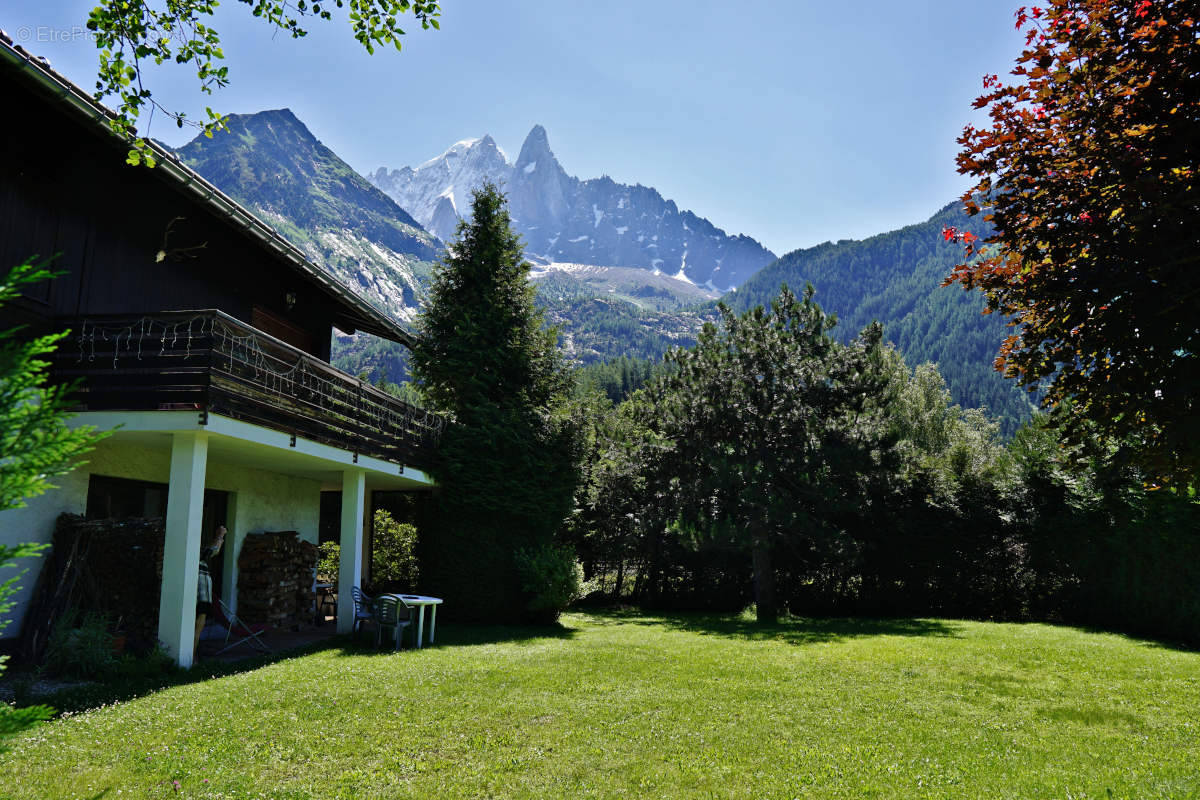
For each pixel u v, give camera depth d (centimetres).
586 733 699
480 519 1733
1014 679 1031
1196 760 654
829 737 707
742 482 2111
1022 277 548
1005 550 2148
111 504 1102
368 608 1402
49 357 966
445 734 682
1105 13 488
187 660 920
